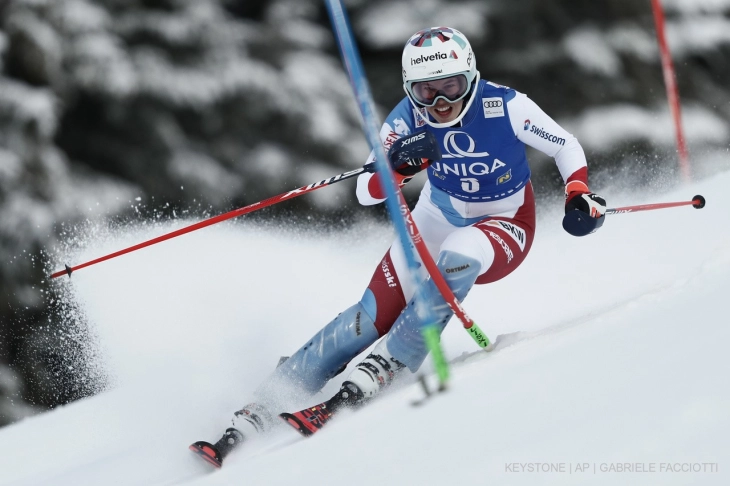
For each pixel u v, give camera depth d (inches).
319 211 2021.4
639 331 380.8
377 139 442.0
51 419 780.0
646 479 262.1
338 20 426.6
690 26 2293.3
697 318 369.1
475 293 797.2
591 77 2209.6
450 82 530.6
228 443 511.8
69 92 1863.9
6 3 1785.2
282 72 2063.2
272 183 2005.4
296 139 2049.7
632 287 693.9
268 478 382.3
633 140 2145.7
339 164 2049.7
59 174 1753.2
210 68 2004.2
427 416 378.0
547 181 2018.9
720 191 878.4
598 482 267.7
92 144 1920.5
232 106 2030.0
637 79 2231.8
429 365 557.3
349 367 684.1
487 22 2217.0
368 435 386.0
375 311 555.8
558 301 726.5
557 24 2230.6
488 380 400.5
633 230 834.8
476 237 553.6
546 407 330.3
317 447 408.5
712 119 2229.3
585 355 373.7
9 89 1749.5
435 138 529.0
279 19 2132.1
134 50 1952.5
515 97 553.9
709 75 2372.0
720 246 487.2
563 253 834.2
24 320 1637.6
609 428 295.6
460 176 582.9
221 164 2011.6
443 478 302.8
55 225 1713.8
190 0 2015.3
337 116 2082.9
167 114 1966.0
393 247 571.8
